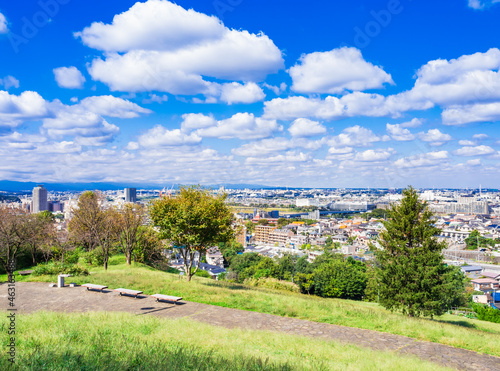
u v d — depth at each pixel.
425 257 20.73
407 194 22.27
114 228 38.22
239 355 8.13
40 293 18.03
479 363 10.51
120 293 18.14
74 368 6.38
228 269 120.69
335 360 9.41
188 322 12.50
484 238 192.38
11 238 33.34
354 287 69.06
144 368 6.64
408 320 15.30
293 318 15.03
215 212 23.59
